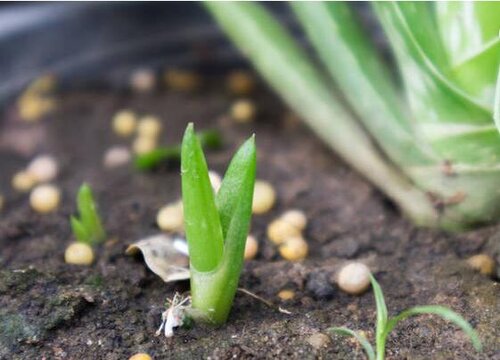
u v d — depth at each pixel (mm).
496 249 165
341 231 178
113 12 236
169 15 240
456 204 169
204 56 240
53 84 232
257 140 208
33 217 186
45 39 232
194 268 150
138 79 231
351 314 158
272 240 175
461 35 156
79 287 159
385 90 175
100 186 195
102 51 238
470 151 162
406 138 172
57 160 207
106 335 154
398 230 176
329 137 185
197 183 142
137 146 207
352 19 179
